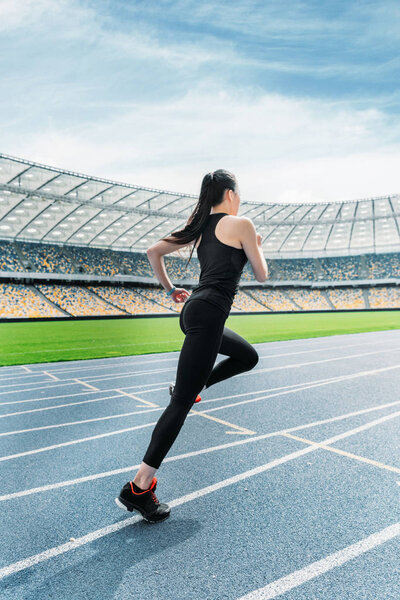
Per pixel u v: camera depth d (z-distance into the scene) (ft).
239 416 15.74
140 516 8.24
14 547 7.17
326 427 14.19
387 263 193.88
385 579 6.13
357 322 92.94
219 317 7.25
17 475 10.44
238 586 6.01
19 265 148.36
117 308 148.56
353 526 7.66
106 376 26.91
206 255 7.54
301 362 30.53
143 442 13.05
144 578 6.24
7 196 114.73
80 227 148.56
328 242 195.42
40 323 110.32
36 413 17.02
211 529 7.64
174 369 29.40
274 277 197.26
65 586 6.09
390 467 10.54
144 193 123.95
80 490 9.52
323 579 6.14
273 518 8.00
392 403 17.60
